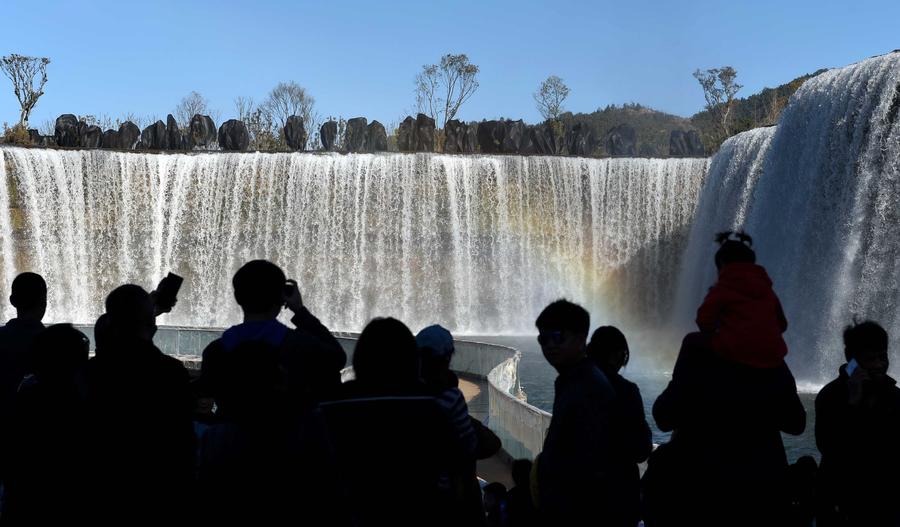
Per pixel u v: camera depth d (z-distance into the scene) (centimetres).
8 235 4562
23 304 740
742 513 539
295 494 480
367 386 512
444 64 8581
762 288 555
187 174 4781
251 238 4812
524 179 4925
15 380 712
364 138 5203
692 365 559
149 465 521
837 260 2866
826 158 3014
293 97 9475
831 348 2836
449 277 4894
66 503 519
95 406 528
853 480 615
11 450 549
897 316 2666
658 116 9181
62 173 4644
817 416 635
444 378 588
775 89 8038
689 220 4819
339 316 4844
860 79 2895
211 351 571
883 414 610
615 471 550
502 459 1468
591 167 4934
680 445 564
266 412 479
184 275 4781
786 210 3244
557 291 4928
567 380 555
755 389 539
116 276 4722
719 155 4222
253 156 4809
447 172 4875
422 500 499
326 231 4834
